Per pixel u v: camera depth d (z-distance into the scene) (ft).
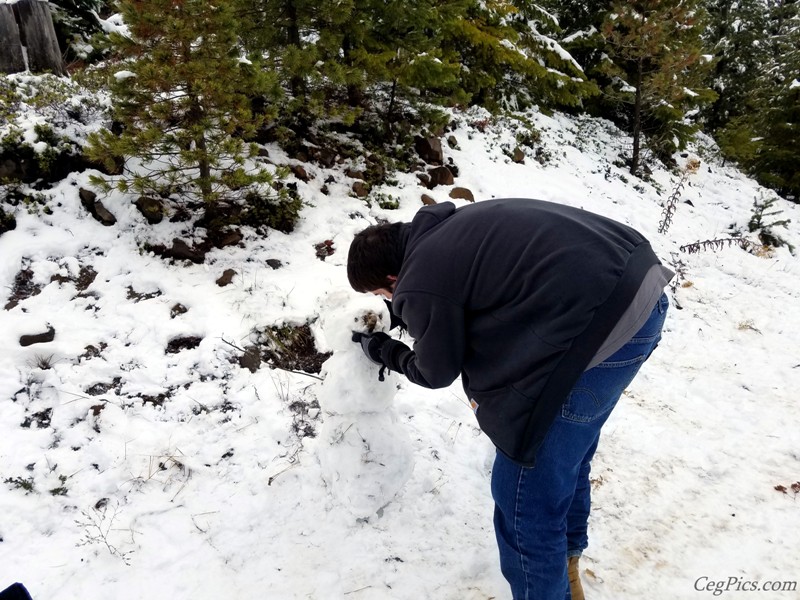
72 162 13.64
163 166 14.07
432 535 7.95
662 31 32.32
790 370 13.30
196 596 6.97
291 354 11.37
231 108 12.59
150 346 10.77
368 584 7.24
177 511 8.04
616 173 30.50
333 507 8.16
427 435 9.77
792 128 41.06
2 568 7.09
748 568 7.81
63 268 11.87
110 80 12.10
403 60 18.92
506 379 5.30
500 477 5.78
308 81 18.22
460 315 5.21
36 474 8.30
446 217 5.77
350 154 18.48
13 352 9.95
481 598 7.16
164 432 9.27
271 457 9.00
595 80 36.91
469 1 23.59
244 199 14.48
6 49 16.24
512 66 28.40
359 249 6.06
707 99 36.96
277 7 17.12
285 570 7.35
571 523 6.98
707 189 34.14
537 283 4.86
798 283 19.20
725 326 15.71
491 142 24.95
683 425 11.03
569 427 5.39
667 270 5.34
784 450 10.34
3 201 12.64
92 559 7.30
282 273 13.26
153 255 12.75
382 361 6.77
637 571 7.72
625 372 5.35
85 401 9.52
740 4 52.16
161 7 11.53
